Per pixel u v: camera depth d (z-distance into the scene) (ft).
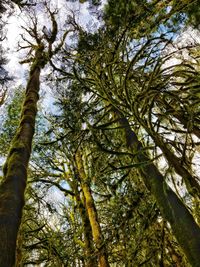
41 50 33.50
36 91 24.86
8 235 10.45
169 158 18.49
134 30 23.66
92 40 25.08
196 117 21.58
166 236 26.66
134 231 24.50
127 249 25.20
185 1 21.15
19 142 16.93
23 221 32.50
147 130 19.25
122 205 25.95
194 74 21.70
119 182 22.86
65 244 32.60
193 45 23.31
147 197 24.97
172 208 17.04
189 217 16.43
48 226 36.04
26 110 21.43
